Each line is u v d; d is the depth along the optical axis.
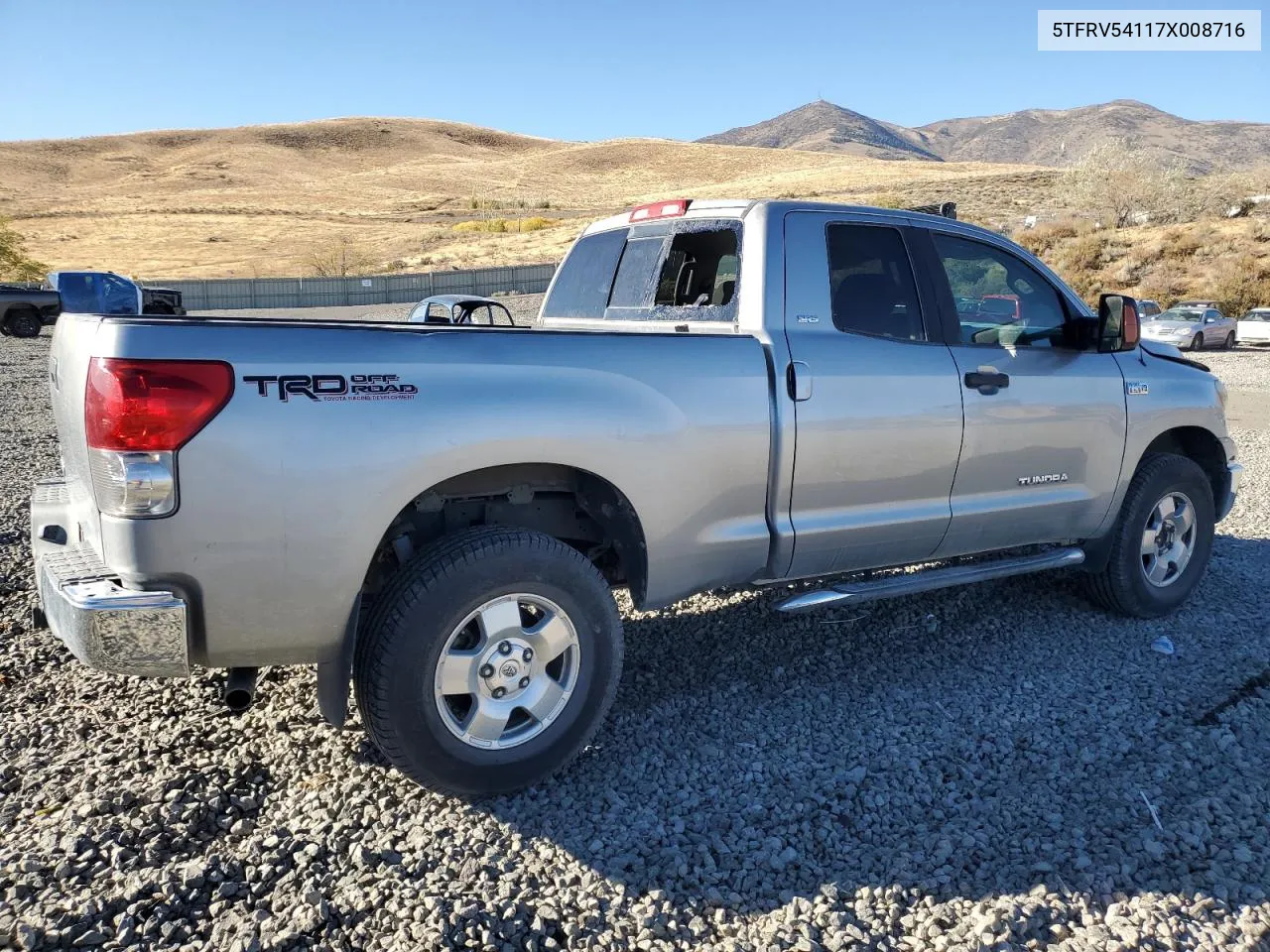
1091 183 56.78
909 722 3.95
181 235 92.88
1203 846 3.04
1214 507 5.44
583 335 3.44
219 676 4.23
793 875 2.94
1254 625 5.09
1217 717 3.96
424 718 3.14
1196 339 29.58
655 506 3.54
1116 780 3.45
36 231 92.19
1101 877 2.89
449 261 70.62
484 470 3.43
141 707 3.93
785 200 4.07
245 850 2.96
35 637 4.59
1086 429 4.67
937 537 4.30
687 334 3.64
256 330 2.90
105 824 3.05
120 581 2.87
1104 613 5.21
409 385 3.07
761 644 4.76
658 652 4.66
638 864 2.97
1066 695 4.20
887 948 2.62
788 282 3.95
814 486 3.88
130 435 2.72
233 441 2.82
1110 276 42.12
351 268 71.75
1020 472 4.48
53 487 3.78
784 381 3.77
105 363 2.74
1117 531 4.97
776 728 3.89
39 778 3.35
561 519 3.91
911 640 4.82
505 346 3.29
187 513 2.79
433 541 3.26
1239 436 11.55
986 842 3.08
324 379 2.95
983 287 4.55
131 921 2.63
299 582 2.96
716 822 3.22
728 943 2.63
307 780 3.40
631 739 3.79
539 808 3.29
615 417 3.39
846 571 4.18
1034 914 2.72
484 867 2.94
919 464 4.13
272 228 98.44
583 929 2.68
